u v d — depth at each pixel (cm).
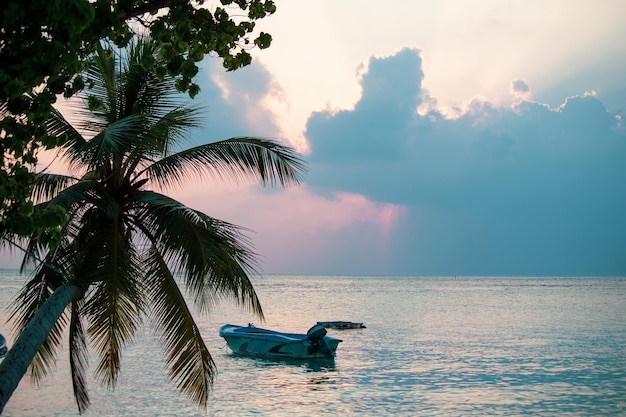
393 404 2192
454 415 2039
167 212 1222
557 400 2266
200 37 723
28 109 607
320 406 2150
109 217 1188
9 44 555
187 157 1296
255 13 743
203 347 1225
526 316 6519
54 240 609
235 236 1215
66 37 555
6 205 589
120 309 1161
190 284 1216
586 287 19825
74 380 1280
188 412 2022
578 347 3809
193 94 727
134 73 1259
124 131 1130
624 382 2608
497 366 3038
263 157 1296
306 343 3109
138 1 698
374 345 3909
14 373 914
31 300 1228
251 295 1255
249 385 2522
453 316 6531
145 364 2934
